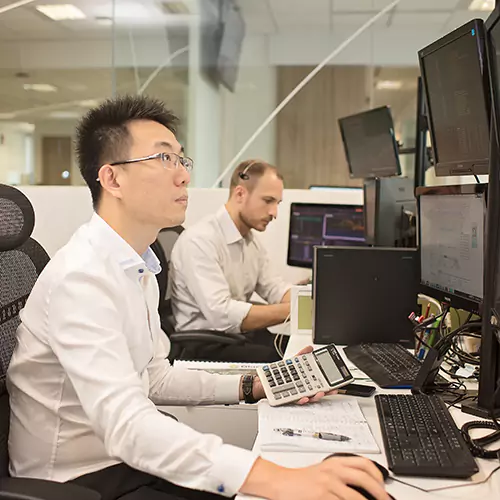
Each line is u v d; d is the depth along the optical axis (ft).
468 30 4.76
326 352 4.93
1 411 3.81
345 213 10.17
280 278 9.92
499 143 3.98
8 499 3.05
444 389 4.75
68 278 3.65
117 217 4.05
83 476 3.81
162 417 3.40
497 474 3.28
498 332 3.91
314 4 27.81
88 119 4.11
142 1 27.73
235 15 29.35
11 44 30.55
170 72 30.91
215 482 3.19
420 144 7.93
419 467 3.24
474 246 4.70
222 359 8.09
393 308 6.46
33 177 31.86
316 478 3.05
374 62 31.04
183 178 4.08
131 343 3.96
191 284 8.40
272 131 31.81
